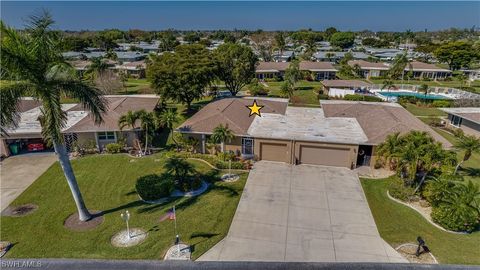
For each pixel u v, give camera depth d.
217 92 57.38
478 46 92.56
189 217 20.03
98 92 17.92
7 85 15.15
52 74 16.12
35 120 33.06
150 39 175.50
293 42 172.50
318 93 59.25
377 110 34.47
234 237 18.17
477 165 28.14
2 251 16.89
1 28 14.34
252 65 52.00
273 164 28.27
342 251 17.06
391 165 26.72
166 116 31.31
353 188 23.75
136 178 25.36
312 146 27.64
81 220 19.58
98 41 131.38
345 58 97.44
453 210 18.50
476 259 16.09
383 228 18.94
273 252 16.98
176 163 23.39
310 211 20.73
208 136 30.53
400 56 75.12
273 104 38.53
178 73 40.38
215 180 25.06
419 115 45.19
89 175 25.92
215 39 193.88
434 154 20.53
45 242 17.66
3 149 29.48
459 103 47.78
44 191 23.28
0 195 22.72
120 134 31.75
